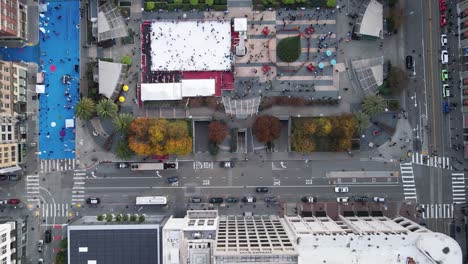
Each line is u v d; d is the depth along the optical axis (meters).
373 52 117.44
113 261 105.31
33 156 117.44
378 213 116.75
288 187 117.38
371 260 98.62
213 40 116.12
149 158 117.50
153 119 111.19
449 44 117.44
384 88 116.25
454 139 116.50
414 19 117.44
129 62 115.94
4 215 117.25
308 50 116.81
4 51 116.50
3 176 116.69
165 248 102.50
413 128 117.69
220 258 89.69
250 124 117.19
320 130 110.00
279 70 116.94
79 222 110.25
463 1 114.94
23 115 115.94
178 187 117.94
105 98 114.69
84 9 116.69
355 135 116.62
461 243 116.69
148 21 116.19
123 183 117.88
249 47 116.81
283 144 117.38
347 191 117.25
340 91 117.25
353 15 116.75
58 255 114.25
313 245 98.50
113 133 117.19
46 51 117.12
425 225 117.19
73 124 116.69
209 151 117.44
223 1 116.06
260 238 99.31
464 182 117.00
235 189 117.75
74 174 117.69
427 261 98.06
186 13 116.94
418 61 117.69
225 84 117.12
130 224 106.56
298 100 115.62
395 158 116.81
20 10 113.25
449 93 117.31
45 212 117.62
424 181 117.44
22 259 116.31
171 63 116.25
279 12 116.75
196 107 117.25
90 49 117.00
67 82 116.88
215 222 107.88
